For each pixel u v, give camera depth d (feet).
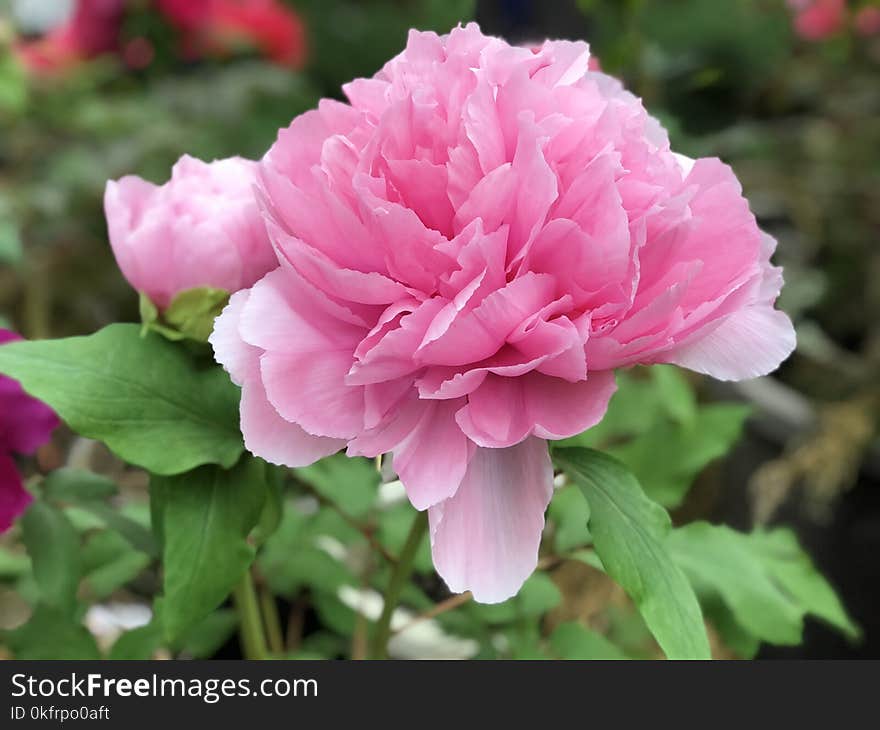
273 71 3.86
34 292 3.50
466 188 1.34
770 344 1.41
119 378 1.47
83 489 1.64
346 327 1.39
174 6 3.94
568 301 1.35
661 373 1.96
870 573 3.06
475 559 1.33
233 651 2.25
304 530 1.96
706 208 1.39
